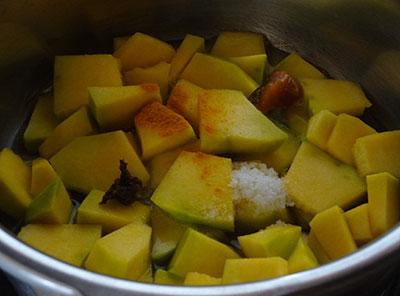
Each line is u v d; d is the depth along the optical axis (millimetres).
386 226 203
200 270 196
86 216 208
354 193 220
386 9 249
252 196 216
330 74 298
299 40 303
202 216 207
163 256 204
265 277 174
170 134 230
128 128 251
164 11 296
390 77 264
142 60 279
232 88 265
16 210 221
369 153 224
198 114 242
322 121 235
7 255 151
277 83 257
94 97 236
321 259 205
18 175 223
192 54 281
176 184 214
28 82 274
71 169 230
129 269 189
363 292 170
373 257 149
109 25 292
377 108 275
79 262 195
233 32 302
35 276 145
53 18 269
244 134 230
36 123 254
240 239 199
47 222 208
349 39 279
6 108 262
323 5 276
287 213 220
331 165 230
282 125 258
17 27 255
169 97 258
